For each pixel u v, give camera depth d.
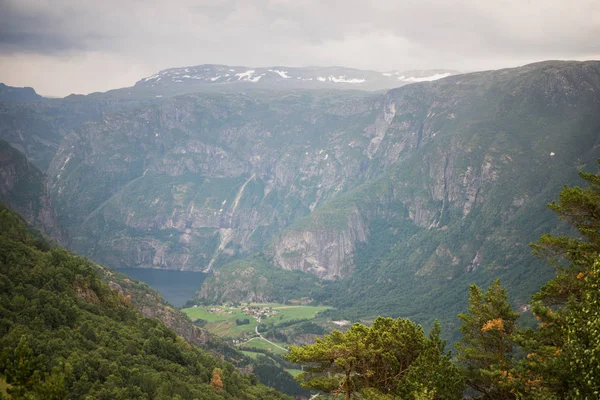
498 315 87.31
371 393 76.56
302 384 84.12
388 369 85.88
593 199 76.75
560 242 80.75
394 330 86.81
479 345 90.56
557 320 75.69
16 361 64.56
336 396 83.81
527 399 69.62
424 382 78.19
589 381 62.00
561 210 80.44
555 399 65.50
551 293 79.62
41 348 133.25
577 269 78.94
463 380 84.06
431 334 89.50
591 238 77.31
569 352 66.94
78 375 133.00
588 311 67.00
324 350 80.06
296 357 81.75
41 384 63.12
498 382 77.19
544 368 68.56
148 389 145.50
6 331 136.88
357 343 80.38
